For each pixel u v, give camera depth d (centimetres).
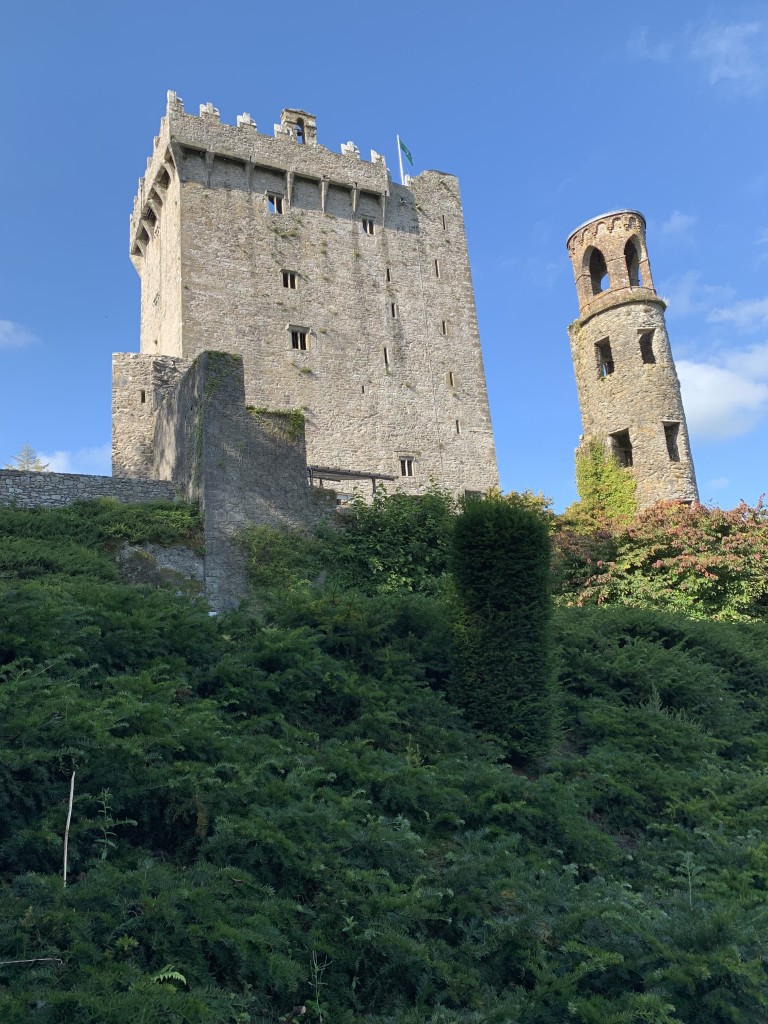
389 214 4475
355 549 2197
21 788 702
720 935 685
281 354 3934
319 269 4169
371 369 4150
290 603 1348
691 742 1300
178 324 3803
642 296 3859
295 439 2259
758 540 2406
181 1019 525
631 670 1490
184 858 730
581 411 3966
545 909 732
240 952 595
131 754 764
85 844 701
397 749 1097
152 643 1081
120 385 3180
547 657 1266
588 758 1172
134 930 593
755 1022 643
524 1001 638
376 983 654
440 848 855
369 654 1291
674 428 3738
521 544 1312
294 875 706
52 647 954
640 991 663
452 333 4453
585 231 4091
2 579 1563
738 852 933
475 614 1293
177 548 1995
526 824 916
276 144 4188
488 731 1214
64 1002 505
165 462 2505
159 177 4088
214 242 3928
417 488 4075
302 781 854
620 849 959
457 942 713
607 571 2469
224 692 1052
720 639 1794
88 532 1959
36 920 571
